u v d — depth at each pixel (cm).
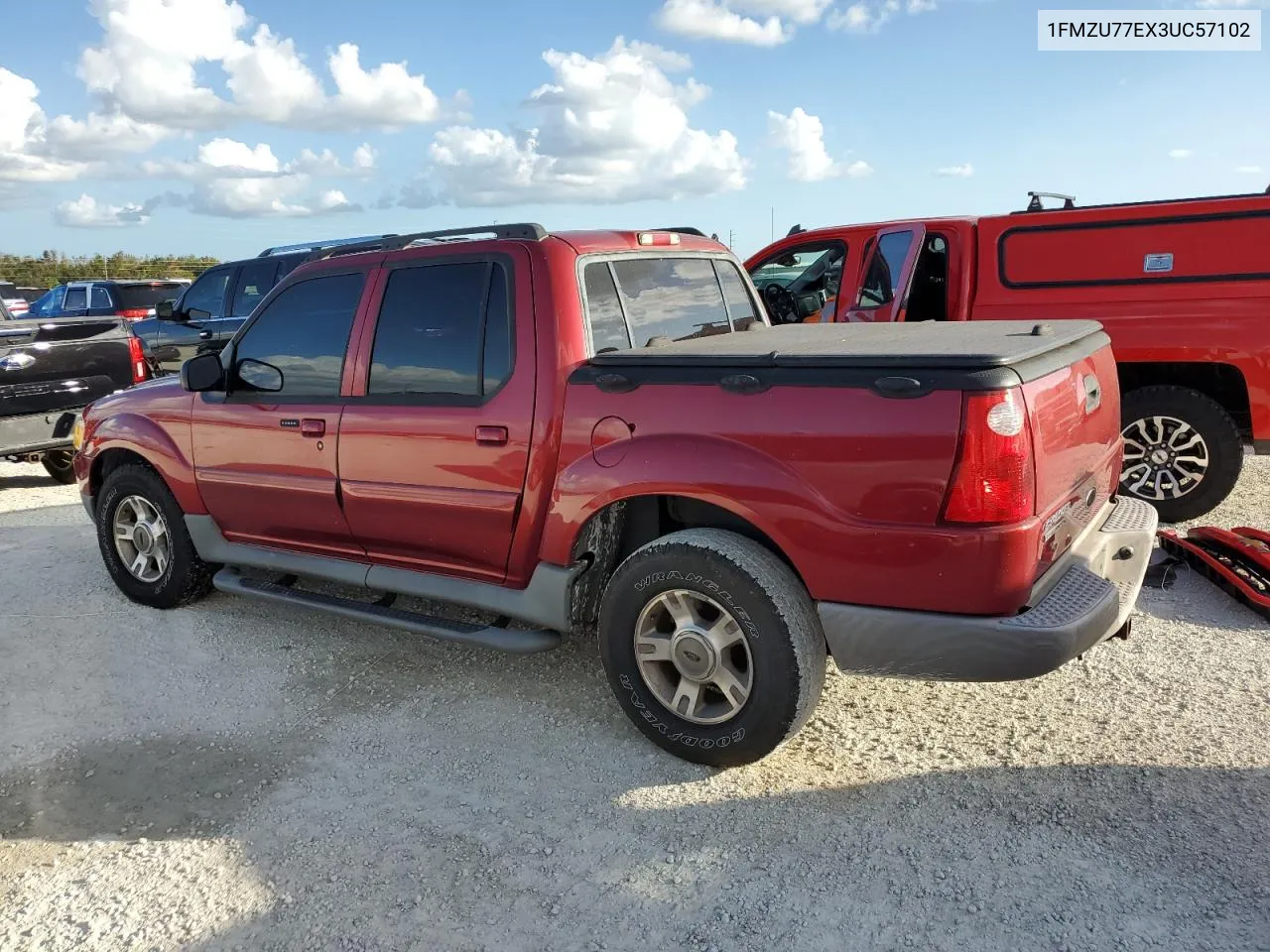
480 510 365
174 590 493
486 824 304
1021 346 297
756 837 291
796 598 306
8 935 263
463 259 374
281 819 312
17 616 503
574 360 348
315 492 415
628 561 330
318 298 418
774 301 733
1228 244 559
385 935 257
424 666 423
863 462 284
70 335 791
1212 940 239
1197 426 573
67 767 350
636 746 348
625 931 255
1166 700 364
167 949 255
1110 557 348
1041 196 672
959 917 253
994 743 338
